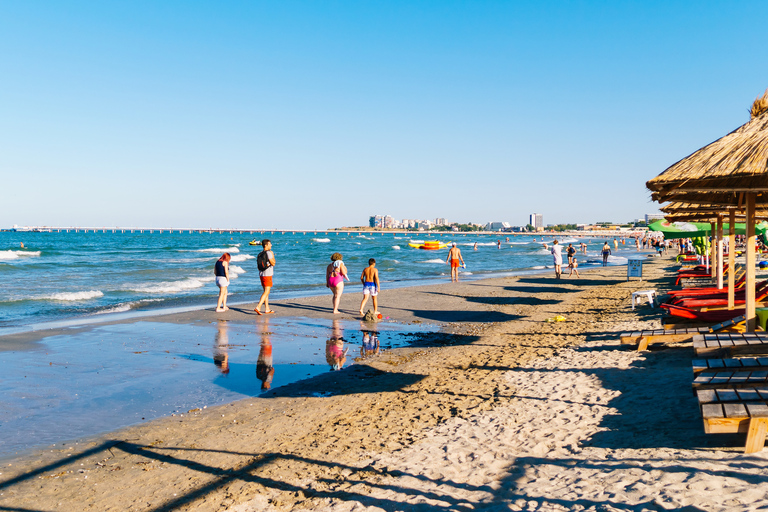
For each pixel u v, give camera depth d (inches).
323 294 828.6
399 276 1267.2
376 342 440.8
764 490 135.3
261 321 541.3
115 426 244.1
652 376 278.7
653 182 205.3
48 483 185.6
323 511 157.3
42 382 315.9
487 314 595.2
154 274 1203.9
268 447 215.2
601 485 155.0
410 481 174.2
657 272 1157.7
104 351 400.2
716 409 166.9
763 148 190.2
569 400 253.0
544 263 1838.1
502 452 194.7
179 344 427.5
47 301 721.6
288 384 314.5
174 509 163.9
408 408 260.7
